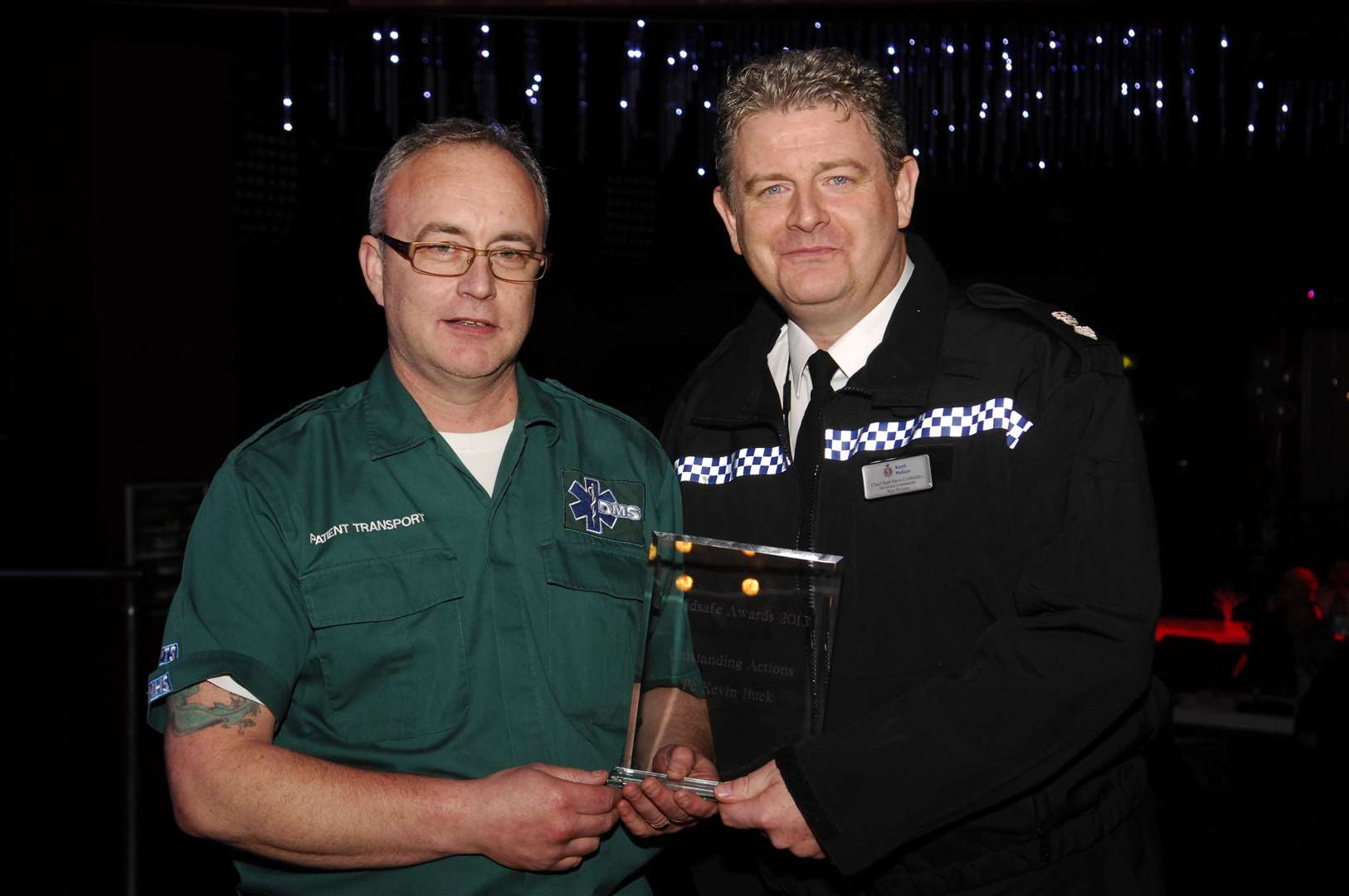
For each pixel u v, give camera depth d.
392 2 3.88
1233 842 3.29
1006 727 1.48
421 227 1.56
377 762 1.53
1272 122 6.72
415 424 1.62
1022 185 8.31
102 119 5.58
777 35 5.30
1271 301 10.37
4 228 5.62
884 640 1.67
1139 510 1.56
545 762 1.58
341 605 1.53
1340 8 3.85
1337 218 8.46
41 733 4.51
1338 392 10.54
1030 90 5.98
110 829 3.97
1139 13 3.92
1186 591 10.38
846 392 1.73
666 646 1.62
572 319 8.59
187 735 1.44
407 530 1.58
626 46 5.46
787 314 1.83
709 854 1.92
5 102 5.60
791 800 1.52
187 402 5.84
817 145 1.65
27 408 5.65
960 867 1.63
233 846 1.44
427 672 1.55
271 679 1.46
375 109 5.21
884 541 1.68
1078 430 1.60
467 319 1.56
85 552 5.61
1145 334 10.70
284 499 1.54
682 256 7.88
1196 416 10.74
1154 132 6.95
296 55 5.82
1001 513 1.63
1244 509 10.71
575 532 1.68
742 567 1.60
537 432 1.71
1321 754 3.91
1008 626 1.55
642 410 5.07
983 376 1.68
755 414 1.82
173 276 5.78
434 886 1.51
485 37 5.12
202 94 5.77
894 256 1.76
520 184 1.61
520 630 1.60
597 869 1.61
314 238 6.61
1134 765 1.75
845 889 1.70
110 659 4.78
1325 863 3.56
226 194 5.90
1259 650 6.09
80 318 5.62
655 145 6.71
